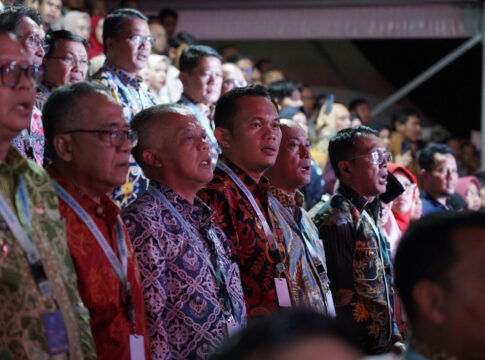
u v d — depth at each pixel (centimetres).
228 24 1664
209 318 502
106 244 451
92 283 439
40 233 396
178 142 533
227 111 608
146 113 547
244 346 188
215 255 524
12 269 377
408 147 1497
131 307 452
